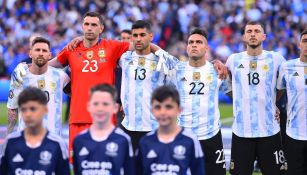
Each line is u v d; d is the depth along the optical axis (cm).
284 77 2883
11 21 8344
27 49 7719
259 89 2892
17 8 8569
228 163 3856
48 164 2205
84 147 2205
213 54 7888
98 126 2205
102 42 3011
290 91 2866
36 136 2216
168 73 2911
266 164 2898
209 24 8350
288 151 2880
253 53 2908
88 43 2997
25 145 2209
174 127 2223
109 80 2986
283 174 2903
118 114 3362
